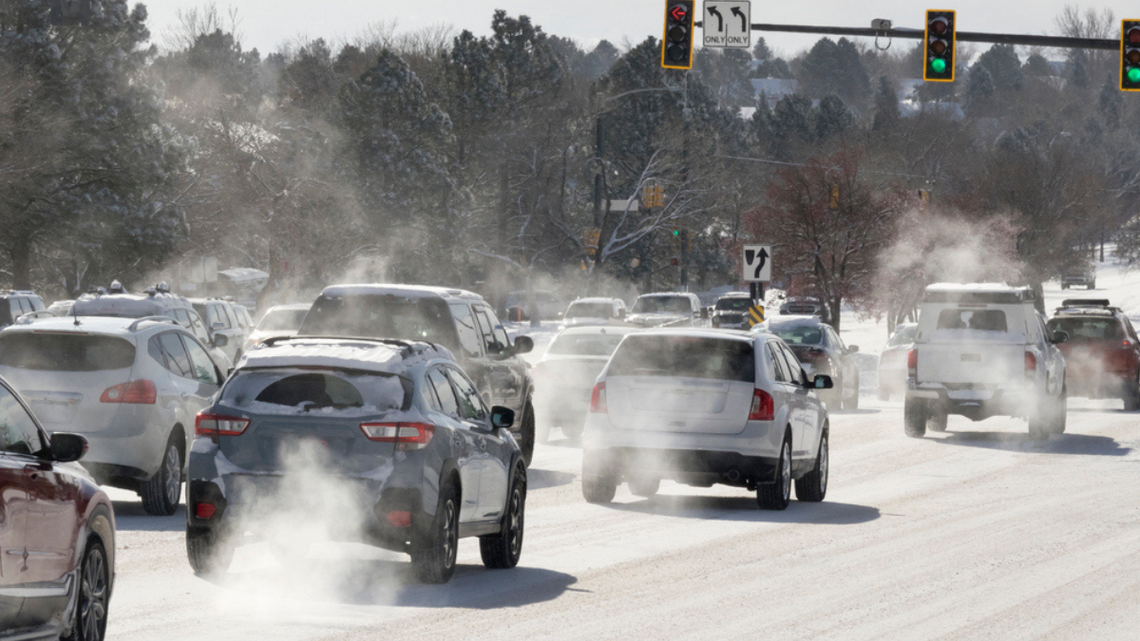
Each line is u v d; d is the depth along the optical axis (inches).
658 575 1437.0
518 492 1523.1
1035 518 1911.9
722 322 7701.8
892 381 4758.9
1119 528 1811.0
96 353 1820.9
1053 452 2903.5
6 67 5949.8
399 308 2164.1
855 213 6594.5
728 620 1197.1
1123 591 1358.3
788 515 1951.3
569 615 1206.9
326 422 1284.4
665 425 1967.3
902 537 1727.4
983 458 2778.1
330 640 1075.9
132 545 1568.7
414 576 1332.4
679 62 3341.5
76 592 952.9
